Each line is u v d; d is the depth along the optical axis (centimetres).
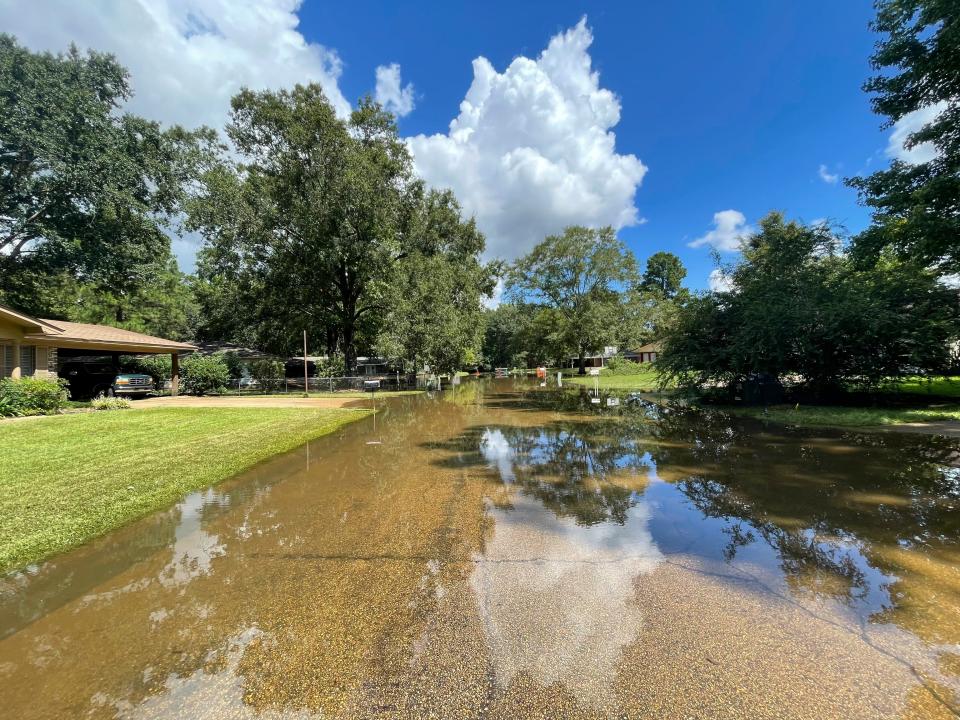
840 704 176
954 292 962
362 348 3631
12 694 197
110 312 3144
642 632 229
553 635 228
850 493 444
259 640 233
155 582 298
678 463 593
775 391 1141
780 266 1158
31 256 2066
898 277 1045
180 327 3647
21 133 1764
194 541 366
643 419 1021
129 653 225
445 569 309
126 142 2094
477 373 6012
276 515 427
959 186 1002
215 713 183
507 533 373
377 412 1309
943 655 204
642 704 179
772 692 184
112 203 2003
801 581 277
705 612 246
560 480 535
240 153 2638
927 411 908
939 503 409
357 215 2512
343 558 331
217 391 2284
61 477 551
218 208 2477
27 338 1372
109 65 2064
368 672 205
